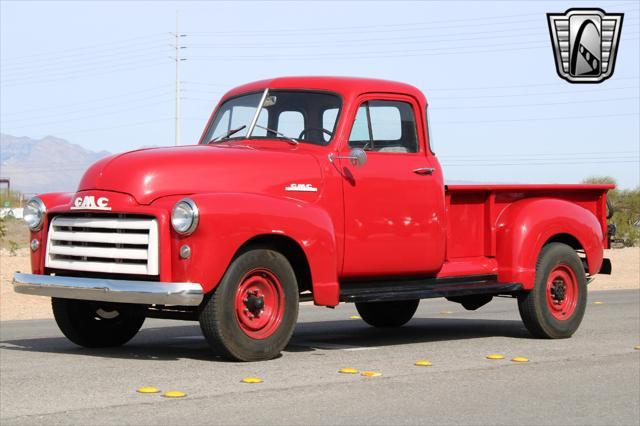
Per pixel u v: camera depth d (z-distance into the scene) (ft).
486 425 18.71
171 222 24.35
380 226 28.96
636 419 19.53
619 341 31.81
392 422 18.71
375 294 27.99
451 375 24.17
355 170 28.60
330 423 18.49
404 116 30.48
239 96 30.91
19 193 216.54
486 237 32.19
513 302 53.31
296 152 28.37
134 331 29.60
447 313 45.27
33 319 42.29
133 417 18.61
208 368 24.38
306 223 26.16
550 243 32.86
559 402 21.08
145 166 25.57
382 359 26.76
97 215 25.66
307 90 29.71
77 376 23.09
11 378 22.79
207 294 24.89
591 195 34.83
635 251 114.83
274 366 24.86
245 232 24.88
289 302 26.07
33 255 27.32
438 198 30.48
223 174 26.23
